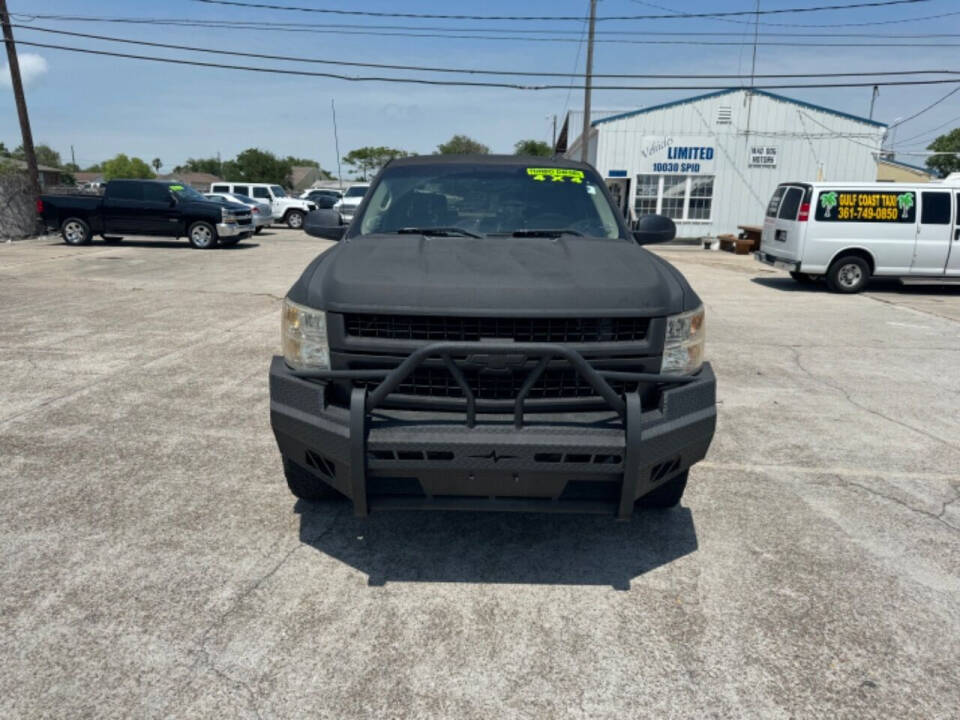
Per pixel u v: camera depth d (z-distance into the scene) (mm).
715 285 14047
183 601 3004
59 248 17781
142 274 13102
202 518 3729
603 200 4336
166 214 18438
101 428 4988
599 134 25328
